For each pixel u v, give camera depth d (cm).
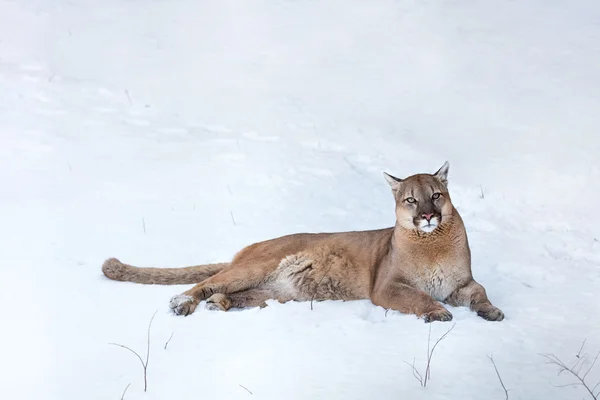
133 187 1547
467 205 1569
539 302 1027
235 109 2136
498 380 757
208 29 2686
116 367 785
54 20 2661
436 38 2584
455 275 1023
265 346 844
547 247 1327
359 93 2266
